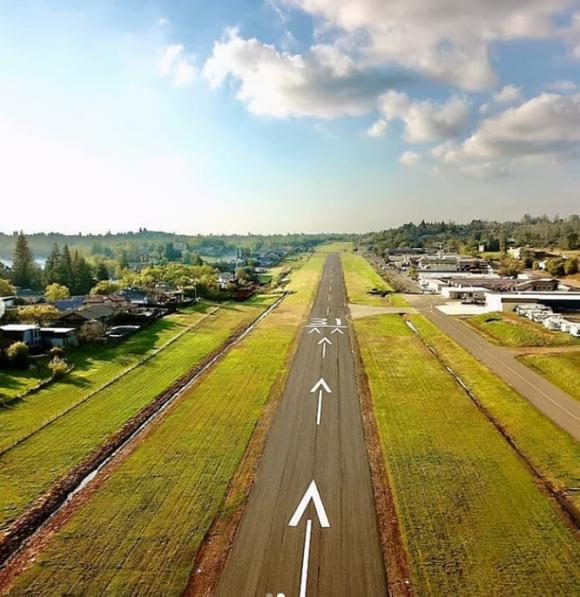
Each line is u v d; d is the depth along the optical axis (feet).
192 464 85.30
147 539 63.98
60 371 132.98
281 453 89.61
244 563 59.11
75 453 90.63
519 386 126.41
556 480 79.20
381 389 126.93
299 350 170.30
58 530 66.39
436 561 59.47
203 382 134.10
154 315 223.51
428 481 79.05
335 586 55.26
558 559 59.77
